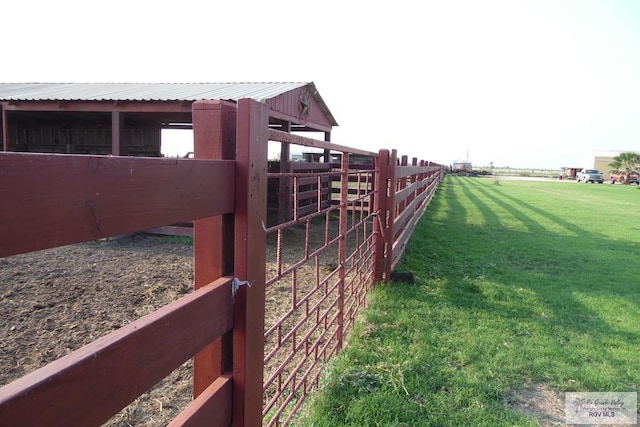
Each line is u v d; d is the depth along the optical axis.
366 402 2.56
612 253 7.21
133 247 7.04
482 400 2.67
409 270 5.59
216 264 1.38
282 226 1.91
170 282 5.02
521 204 15.52
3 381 2.73
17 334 3.44
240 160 1.37
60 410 0.77
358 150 3.40
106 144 12.21
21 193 0.70
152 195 0.98
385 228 4.84
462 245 7.51
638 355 3.36
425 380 2.85
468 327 3.76
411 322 3.78
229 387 1.41
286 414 2.42
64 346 3.24
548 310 4.29
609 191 25.70
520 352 3.31
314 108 11.68
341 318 3.23
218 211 1.28
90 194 0.82
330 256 6.71
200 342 1.20
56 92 9.85
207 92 9.06
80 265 5.78
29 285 4.77
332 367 2.91
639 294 4.95
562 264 6.40
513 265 6.25
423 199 10.27
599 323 4.00
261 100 1.46
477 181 35.25
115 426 2.34
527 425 2.45
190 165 1.12
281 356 3.14
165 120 11.73
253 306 1.46
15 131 12.48
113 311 4.02
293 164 9.08
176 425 1.11
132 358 0.93
